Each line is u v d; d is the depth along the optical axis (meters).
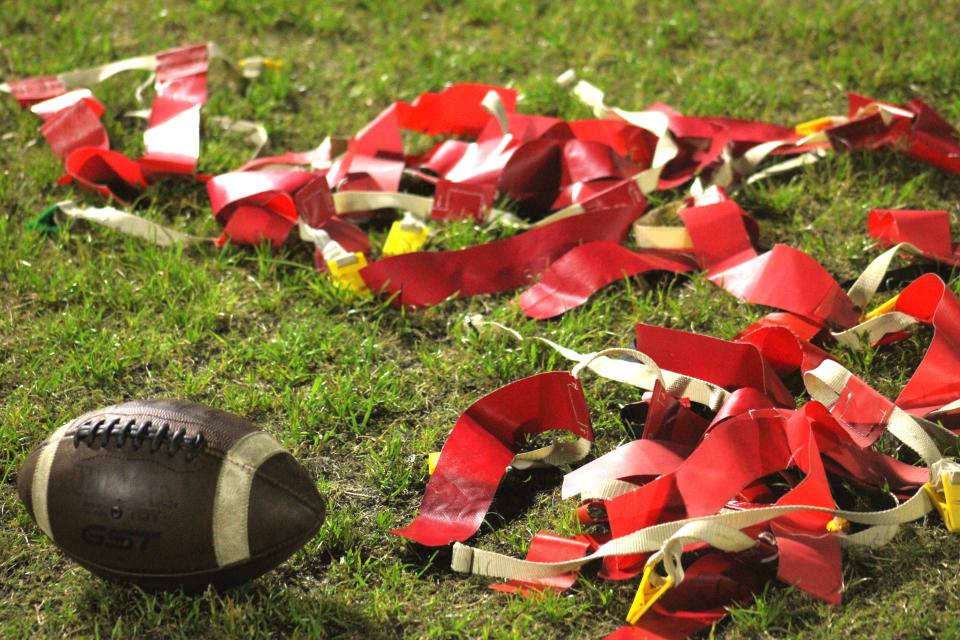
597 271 6.60
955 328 5.66
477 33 9.62
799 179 7.62
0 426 5.62
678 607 4.54
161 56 8.46
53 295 6.54
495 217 7.21
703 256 6.69
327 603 4.66
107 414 4.43
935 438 5.29
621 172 7.61
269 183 6.99
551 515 5.16
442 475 5.16
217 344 6.28
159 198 7.54
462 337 6.28
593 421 5.69
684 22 9.52
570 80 8.61
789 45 9.23
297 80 9.00
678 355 5.71
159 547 4.25
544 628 4.57
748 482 4.90
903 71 8.62
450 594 4.75
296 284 6.74
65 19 9.67
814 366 5.75
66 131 7.87
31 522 5.09
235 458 4.32
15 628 4.57
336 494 5.29
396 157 7.57
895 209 7.10
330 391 5.90
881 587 4.67
